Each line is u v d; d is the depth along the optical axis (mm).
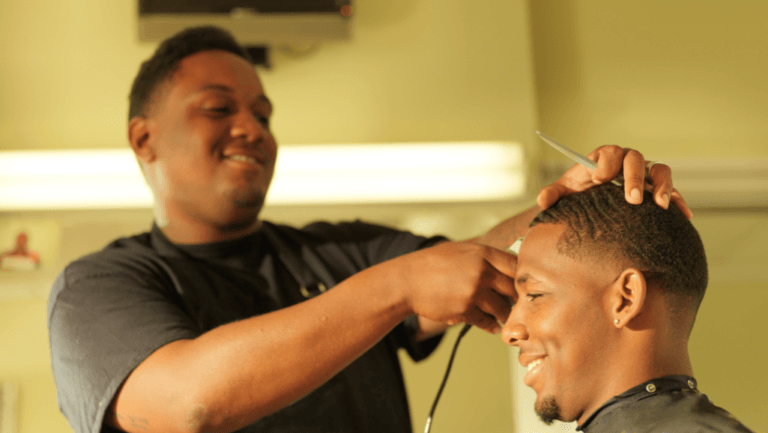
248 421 954
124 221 2531
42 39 2637
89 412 987
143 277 1163
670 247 963
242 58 1456
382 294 975
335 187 2412
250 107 1390
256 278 1306
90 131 2572
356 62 2721
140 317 1038
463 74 2727
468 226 2779
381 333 975
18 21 2646
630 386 938
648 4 2951
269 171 1368
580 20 2922
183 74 1362
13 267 2562
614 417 923
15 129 2555
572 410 967
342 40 2619
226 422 939
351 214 2531
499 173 2447
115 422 1014
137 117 1411
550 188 1076
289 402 957
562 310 963
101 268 1165
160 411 947
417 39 2752
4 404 2645
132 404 973
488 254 1026
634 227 966
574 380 956
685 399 910
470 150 2436
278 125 2658
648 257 951
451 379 2820
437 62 2736
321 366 939
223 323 1196
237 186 1293
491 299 1019
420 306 995
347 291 974
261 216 2502
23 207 2363
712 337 3127
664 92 2885
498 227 1330
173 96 1344
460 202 2486
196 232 1335
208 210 1309
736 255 3074
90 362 1008
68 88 2604
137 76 1456
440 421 2779
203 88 1336
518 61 2746
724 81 2914
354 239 1439
